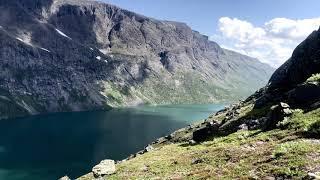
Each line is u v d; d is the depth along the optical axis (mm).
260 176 30547
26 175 179500
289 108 57094
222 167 37125
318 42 86250
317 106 52281
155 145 145875
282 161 32219
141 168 53156
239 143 46906
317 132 40062
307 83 58531
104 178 53688
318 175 26594
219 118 139250
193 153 52312
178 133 149875
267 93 94688
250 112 89125
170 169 45906
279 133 45438
